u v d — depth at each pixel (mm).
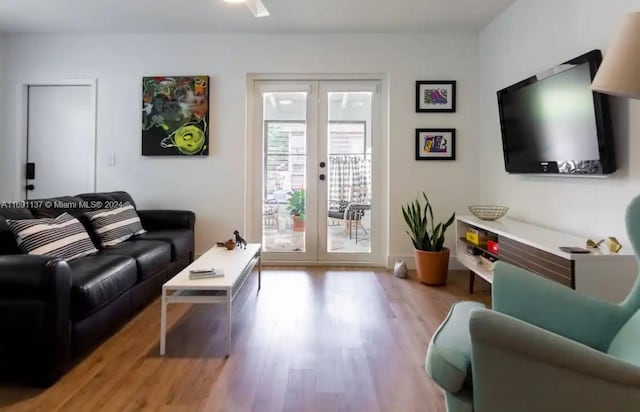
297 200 4156
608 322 1263
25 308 1672
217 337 2279
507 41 3328
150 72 3967
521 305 1374
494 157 3609
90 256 2412
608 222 2156
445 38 3895
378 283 3445
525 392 940
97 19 3594
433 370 1138
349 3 3230
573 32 2451
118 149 4004
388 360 2014
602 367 882
